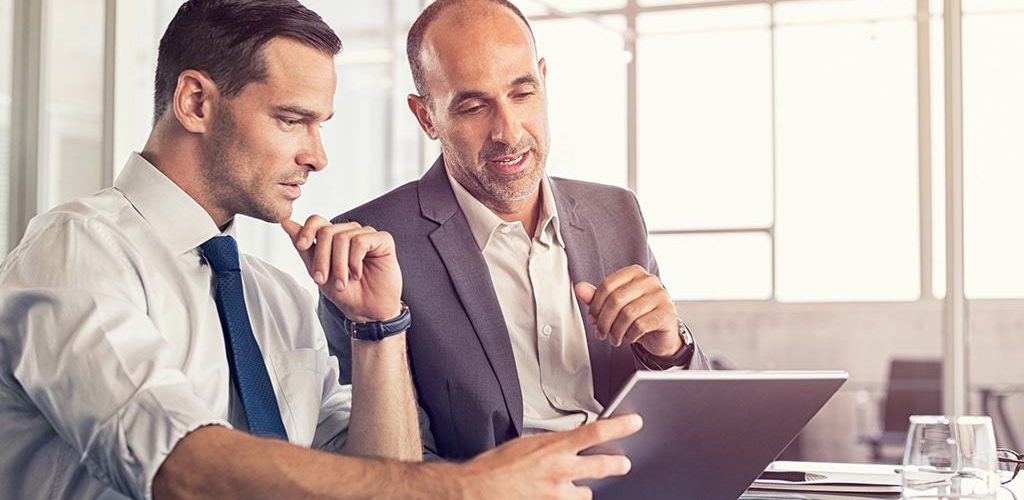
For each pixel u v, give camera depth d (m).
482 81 1.70
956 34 4.21
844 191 5.14
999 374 4.39
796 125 5.17
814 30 5.14
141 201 1.43
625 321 1.58
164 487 1.10
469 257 1.80
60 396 1.17
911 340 5.07
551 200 1.84
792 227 5.19
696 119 5.24
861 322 5.12
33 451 1.29
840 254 5.16
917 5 5.02
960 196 4.20
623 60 5.29
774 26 5.18
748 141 5.21
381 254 1.52
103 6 3.98
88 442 1.15
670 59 5.25
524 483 1.07
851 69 5.11
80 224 1.32
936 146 5.01
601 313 1.59
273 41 1.41
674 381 1.08
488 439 1.76
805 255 5.19
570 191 1.95
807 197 5.17
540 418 1.81
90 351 1.18
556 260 1.85
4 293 1.23
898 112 5.07
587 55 5.30
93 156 3.96
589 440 1.08
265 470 1.08
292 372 1.58
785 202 5.18
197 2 1.44
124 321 1.21
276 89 1.41
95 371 1.16
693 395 1.12
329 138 5.23
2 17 3.87
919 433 1.27
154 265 1.41
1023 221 4.38
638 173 5.29
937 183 5.01
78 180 3.94
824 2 5.12
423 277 1.78
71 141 3.94
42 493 1.28
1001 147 4.41
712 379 1.11
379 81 5.23
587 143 5.32
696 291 5.30
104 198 1.42
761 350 5.25
